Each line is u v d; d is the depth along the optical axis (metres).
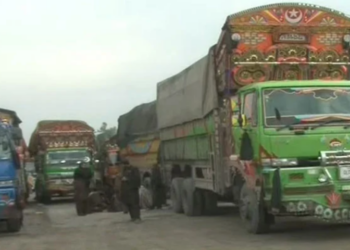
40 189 30.62
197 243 11.16
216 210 16.88
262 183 10.79
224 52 12.80
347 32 12.90
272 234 11.68
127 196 16.27
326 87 11.08
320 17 12.82
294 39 12.72
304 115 10.79
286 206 10.32
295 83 11.05
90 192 22.47
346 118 10.78
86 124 30.98
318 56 12.80
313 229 12.22
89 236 13.53
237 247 10.30
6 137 14.71
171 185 19.00
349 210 10.39
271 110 10.80
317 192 10.36
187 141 16.92
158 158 20.75
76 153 30.17
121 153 25.52
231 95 12.56
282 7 12.70
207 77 14.14
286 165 10.56
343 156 10.48
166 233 13.14
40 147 30.66
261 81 12.52
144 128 22.45
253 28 12.59
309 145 10.62
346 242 10.29
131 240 12.30
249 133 11.25
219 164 13.52
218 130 13.47
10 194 14.52
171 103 18.30
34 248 11.82
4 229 15.99
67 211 23.42
